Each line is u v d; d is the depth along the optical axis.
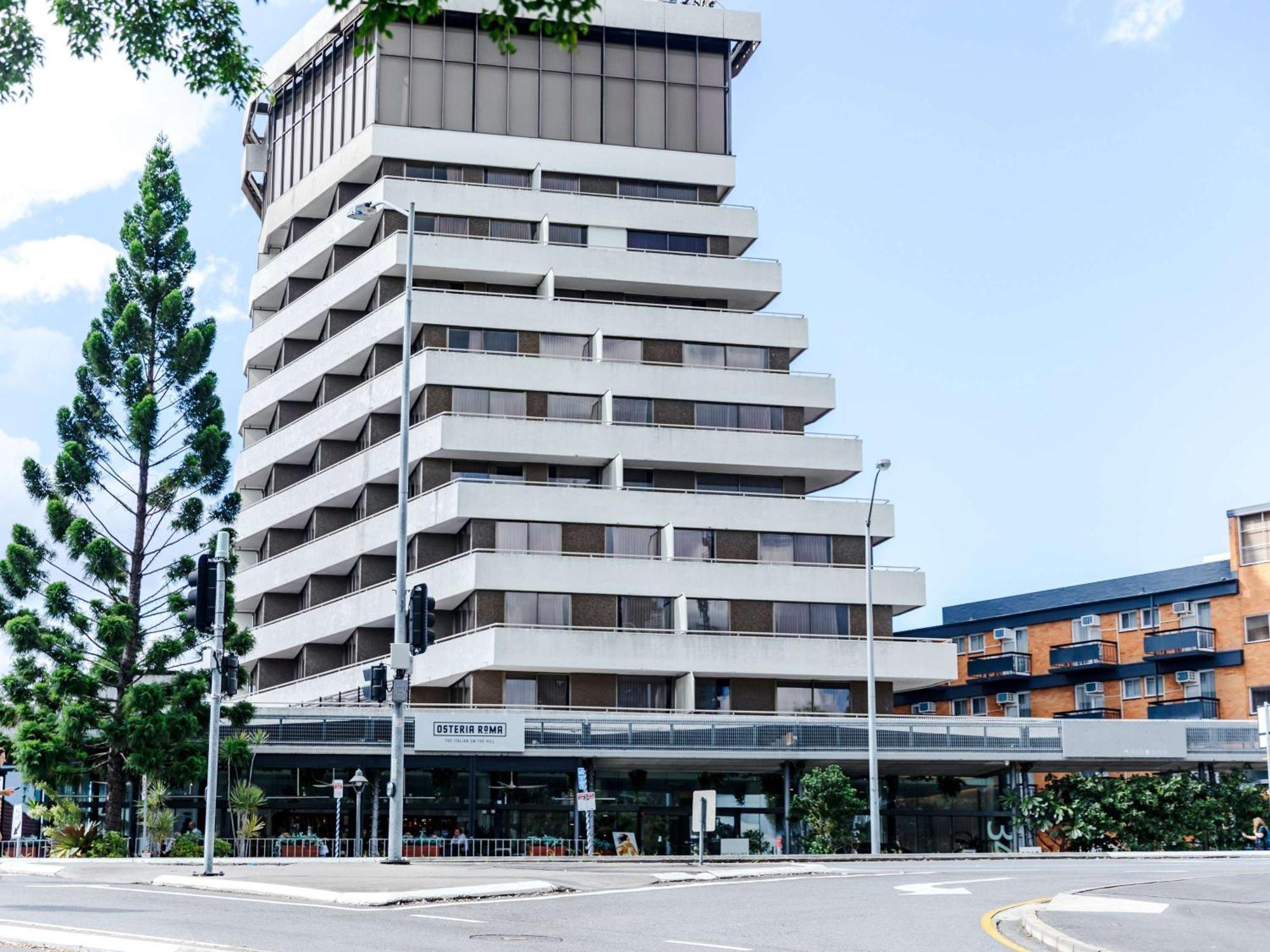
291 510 72.50
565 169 72.50
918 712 87.25
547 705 62.31
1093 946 17.06
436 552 65.19
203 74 16.92
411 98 71.88
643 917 21.25
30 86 16.28
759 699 64.69
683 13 75.25
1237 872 33.94
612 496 64.94
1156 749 60.19
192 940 17.03
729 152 75.12
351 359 70.44
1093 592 80.31
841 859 40.47
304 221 77.69
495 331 68.19
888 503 67.94
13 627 47.94
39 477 51.41
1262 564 73.25
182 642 49.41
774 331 70.50
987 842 60.31
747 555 66.12
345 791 53.88
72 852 45.94
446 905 23.16
